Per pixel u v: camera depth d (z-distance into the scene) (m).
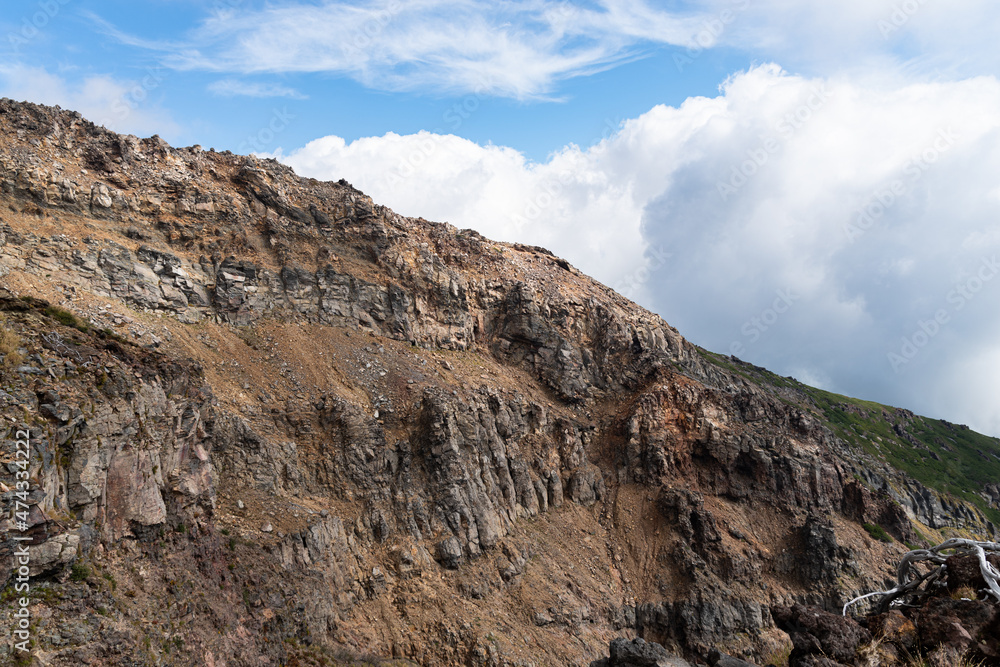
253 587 35.88
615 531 63.16
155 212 54.41
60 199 48.62
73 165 51.28
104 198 51.06
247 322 54.16
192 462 35.84
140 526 28.23
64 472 24.50
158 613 26.27
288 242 61.22
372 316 62.09
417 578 47.06
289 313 57.38
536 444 64.62
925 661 11.44
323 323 58.72
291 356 53.94
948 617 11.55
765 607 59.44
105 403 27.47
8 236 43.53
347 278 61.88
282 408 49.94
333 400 51.88
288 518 43.16
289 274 58.75
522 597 50.88
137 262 49.59
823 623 12.91
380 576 45.72
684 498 64.56
